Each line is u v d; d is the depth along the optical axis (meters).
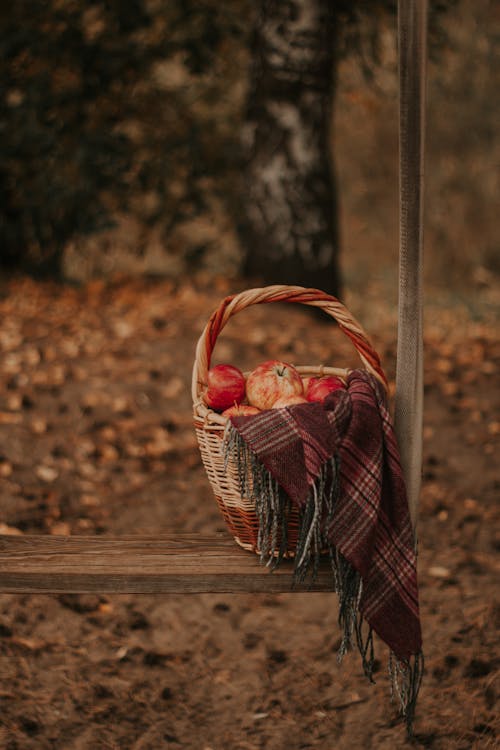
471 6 10.26
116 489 4.27
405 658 2.28
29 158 7.08
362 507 2.21
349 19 6.88
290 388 2.39
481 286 10.40
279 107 6.37
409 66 2.19
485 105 10.59
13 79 7.02
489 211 10.78
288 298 2.42
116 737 2.65
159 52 7.20
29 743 2.59
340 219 11.68
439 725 2.70
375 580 2.26
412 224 2.28
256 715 2.77
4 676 2.88
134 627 3.22
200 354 2.42
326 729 2.70
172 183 8.08
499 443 4.86
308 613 3.37
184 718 2.76
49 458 4.43
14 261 7.57
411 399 2.35
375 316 8.32
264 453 2.15
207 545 2.49
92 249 8.48
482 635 3.16
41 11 6.83
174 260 9.48
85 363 5.39
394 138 11.11
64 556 2.40
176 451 4.65
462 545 3.88
